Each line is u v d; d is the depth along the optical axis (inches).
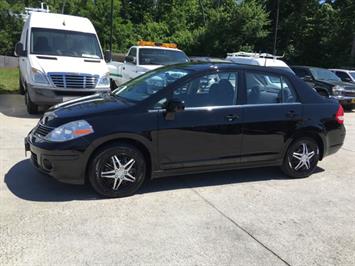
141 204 175.8
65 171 171.8
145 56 446.3
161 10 1790.1
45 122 183.0
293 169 223.0
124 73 460.4
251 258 135.9
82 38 405.1
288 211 177.5
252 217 168.9
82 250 134.6
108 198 179.9
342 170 247.0
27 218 155.2
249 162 209.5
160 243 142.3
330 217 173.3
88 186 191.8
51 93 353.4
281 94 215.5
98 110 179.6
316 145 227.0
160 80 200.1
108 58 428.8
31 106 373.1
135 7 1804.9
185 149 191.0
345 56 1238.3
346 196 200.7
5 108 408.5
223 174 225.6
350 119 485.4
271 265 132.4
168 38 1480.1
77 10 1528.1
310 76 580.7
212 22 1376.7
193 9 1753.2
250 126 203.8
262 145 210.2
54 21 406.0
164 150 186.4
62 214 160.6
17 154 237.6
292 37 1409.9
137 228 152.6
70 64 366.9
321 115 223.8
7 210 161.2
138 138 179.3
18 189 183.8
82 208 167.5
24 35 426.3
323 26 1327.5
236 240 147.9
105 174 177.2
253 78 208.1
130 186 183.3
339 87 540.7
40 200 173.0
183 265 129.5
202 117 191.8
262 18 1310.3
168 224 157.5
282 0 1406.3
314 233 157.2
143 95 191.5
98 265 126.6
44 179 197.9
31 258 128.2
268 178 223.3
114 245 139.1
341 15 1273.4
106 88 375.6
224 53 1346.0
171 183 205.5
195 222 160.7
